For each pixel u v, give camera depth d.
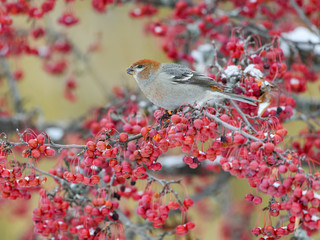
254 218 16.00
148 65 10.02
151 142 7.65
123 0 14.10
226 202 16.86
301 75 11.92
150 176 8.17
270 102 8.98
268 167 6.75
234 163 7.04
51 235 8.41
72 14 13.34
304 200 6.54
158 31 13.21
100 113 12.92
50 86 19.22
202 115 7.48
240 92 9.11
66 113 19.22
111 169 8.64
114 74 19.17
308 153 11.22
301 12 12.36
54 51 16.05
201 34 13.21
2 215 16.19
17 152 10.55
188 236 9.91
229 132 7.95
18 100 15.98
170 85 9.75
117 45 19.34
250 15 12.87
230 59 10.10
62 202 8.20
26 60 18.92
